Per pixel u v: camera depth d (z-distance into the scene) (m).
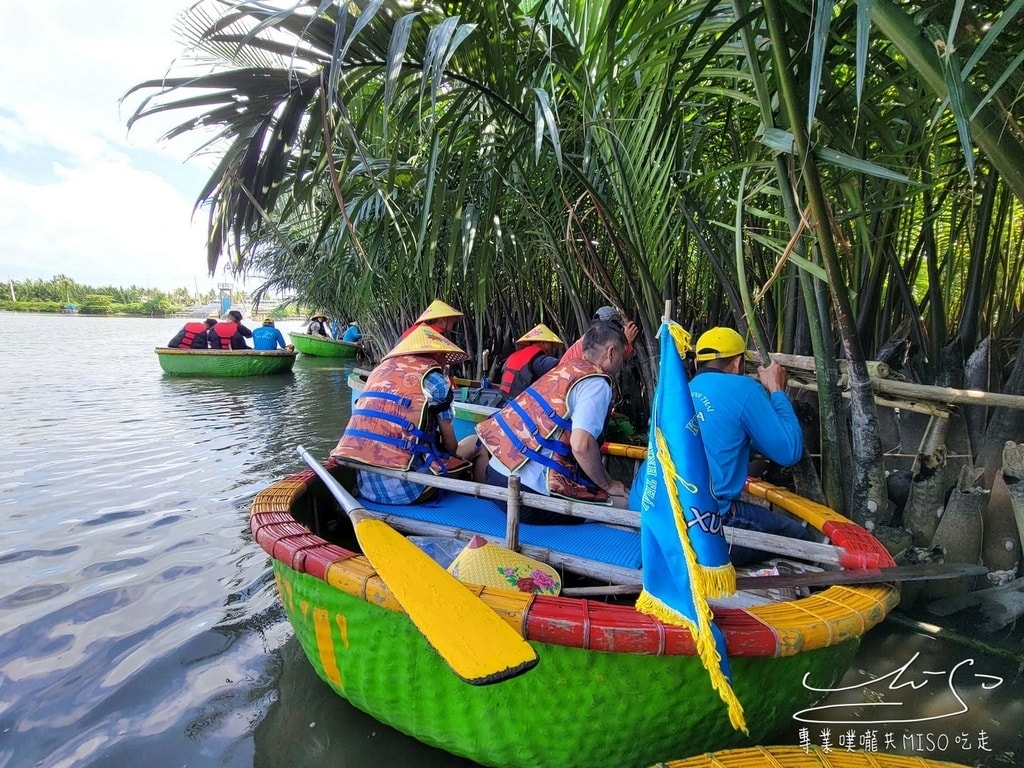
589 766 1.58
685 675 1.48
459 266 4.70
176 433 6.26
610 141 2.69
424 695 1.64
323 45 2.04
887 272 3.05
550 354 4.83
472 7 2.09
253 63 2.11
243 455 5.36
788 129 1.95
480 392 4.80
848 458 2.53
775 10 1.56
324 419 7.12
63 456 5.25
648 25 2.22
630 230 2.76
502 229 3.81
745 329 2.93
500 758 1.61
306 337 15.43
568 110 3.12
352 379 5.66
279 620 2.50
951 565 1.64
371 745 1.79
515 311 6.99
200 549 3.22
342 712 1.93
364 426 2.43
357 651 1.71
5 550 3.20
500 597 1.54
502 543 2.06
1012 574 2.29
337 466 2.58
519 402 2.36
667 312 1.43
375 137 3.55
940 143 2.39
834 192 2.38
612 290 3.28
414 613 1.48
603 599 2.04
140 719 1.91
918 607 2.36
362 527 1.85
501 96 2.42
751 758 1.30
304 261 4.79
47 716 1.91
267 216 2.25
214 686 2.07
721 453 1.98
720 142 3.06
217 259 2.45
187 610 2.57
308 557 1.74
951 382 2.65
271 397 8.82
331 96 1.57
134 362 13.47
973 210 2.83
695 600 1.27
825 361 2.30
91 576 2.89
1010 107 1.34
